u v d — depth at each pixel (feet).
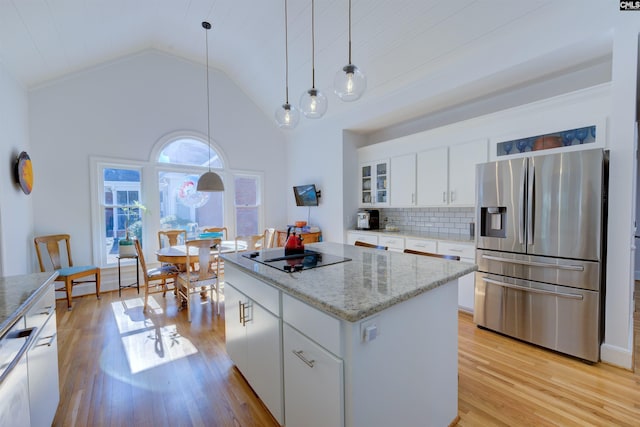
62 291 12.34
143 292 13.17
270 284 4.99
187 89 15.33
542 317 7.72
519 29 8.23
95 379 6.55
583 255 7.01
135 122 13.87
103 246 13.38
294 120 8.32
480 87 9.96
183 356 7.56
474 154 10.50
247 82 16.29
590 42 7.27
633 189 6.55
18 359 3.40
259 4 10.82
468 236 11.52
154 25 12.24
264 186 18.13
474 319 9.25
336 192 15.30
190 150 15.66
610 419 5.22
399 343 4.12
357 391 3.54
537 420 5.23
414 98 11.35
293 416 4.56
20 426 3.50
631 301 6.98
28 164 10.69
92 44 11.27
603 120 7.51
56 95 12.09
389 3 8.92
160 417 5.41
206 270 10.34
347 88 6.46
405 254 7.01
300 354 4.26
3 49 8.64
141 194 14.24
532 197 7.76
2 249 8.65
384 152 13.99
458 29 8.82
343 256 6.72
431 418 4.75
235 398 5.93
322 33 10.92
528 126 9.02
